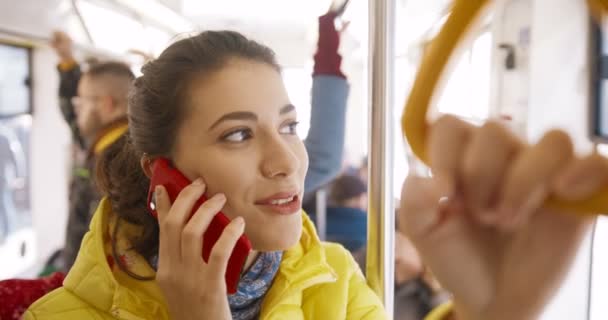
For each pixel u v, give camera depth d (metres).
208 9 4.21
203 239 0.62
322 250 0.87
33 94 3.13
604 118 1.15
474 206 0.21
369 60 0.76
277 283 0.84
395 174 0.79
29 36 2.86
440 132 0.22
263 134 0.68
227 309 0.60
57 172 3.28
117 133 1.84
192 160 0.69
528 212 0.20
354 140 4.60
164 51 0.76
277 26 4.92
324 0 1.47
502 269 0.26
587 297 1.25
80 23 2.95
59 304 0.77
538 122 1.41
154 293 0.75
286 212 0.68
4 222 2.99
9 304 0.90
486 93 1.72
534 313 0.26
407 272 1.63
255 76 0.69
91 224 0.81
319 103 1.30
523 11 1.50
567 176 0.19
